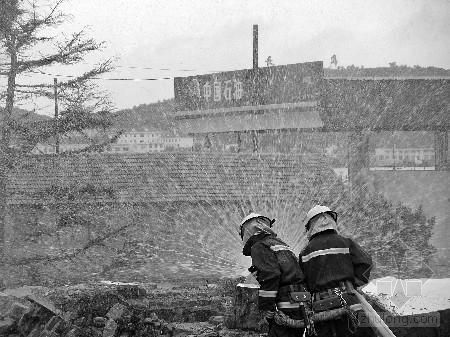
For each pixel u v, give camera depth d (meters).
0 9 28.47
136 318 9.30
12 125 27.97
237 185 36.09
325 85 41.97
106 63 29.05
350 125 41.41
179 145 73.00
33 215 29.25
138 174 34.97
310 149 42.66
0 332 7.99
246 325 8.46
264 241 5.82
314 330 5.53
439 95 41.91
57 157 32.06
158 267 30.67
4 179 27.92
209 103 48.00
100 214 30.38
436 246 39.78
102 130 29.97
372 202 36.81
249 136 48.34
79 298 9.30
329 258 5.73
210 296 11.31
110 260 30.09
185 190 34.47
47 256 26.98
